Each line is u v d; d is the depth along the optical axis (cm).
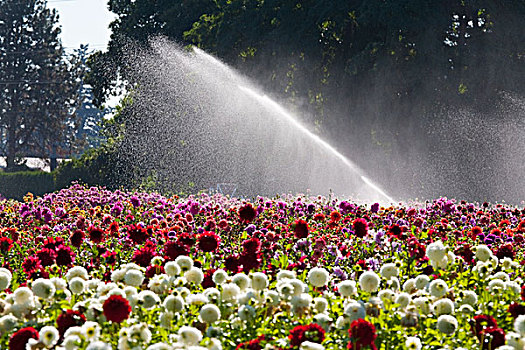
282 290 465
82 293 492
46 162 7956
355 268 655
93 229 719
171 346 389
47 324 445
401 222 1016
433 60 2922
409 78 2952
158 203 1342
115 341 409
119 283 524
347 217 1048
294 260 715
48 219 1120
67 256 606
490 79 2977
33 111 7762
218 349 390
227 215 1065
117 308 400
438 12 2917
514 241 855
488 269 586
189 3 4534
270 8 3397
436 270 625
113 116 4462
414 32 2992
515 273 624
